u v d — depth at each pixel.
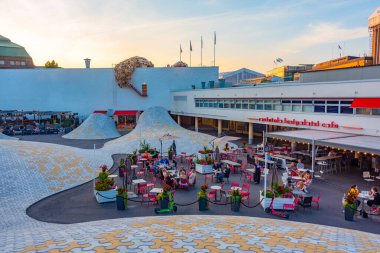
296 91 35.94
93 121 57.47
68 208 19.64
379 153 21.86
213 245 9.36
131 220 14.08
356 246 10.59
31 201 20.92
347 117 29.98
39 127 64.56
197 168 29.69
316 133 30.75
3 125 67.44
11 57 141.88
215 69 77.62
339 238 11.77
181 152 35.78
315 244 10.33
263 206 19.39
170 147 35.97
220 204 20.25
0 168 24.05
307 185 23.27
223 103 51.72
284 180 24.03
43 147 30.98
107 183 21.39
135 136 44.62
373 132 27.78
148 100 76.94
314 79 38.62
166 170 25.69
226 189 23.78
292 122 36.47
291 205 18.25
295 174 25.59
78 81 75.62
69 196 22.36
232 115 48.94
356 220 17.38
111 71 75.81
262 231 11.80
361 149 23.06
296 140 28.69
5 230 14.90
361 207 18.72
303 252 9.25
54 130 63.16
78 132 55.94
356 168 30.27
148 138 42.44
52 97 75.50
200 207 19.00
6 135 54.03
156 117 48.59
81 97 75.81
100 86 76.00
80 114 75.94
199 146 40.28
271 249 9.33
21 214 18.50
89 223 14.44
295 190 20.64
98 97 76.06
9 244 10.07
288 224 14.40
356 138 26.94
